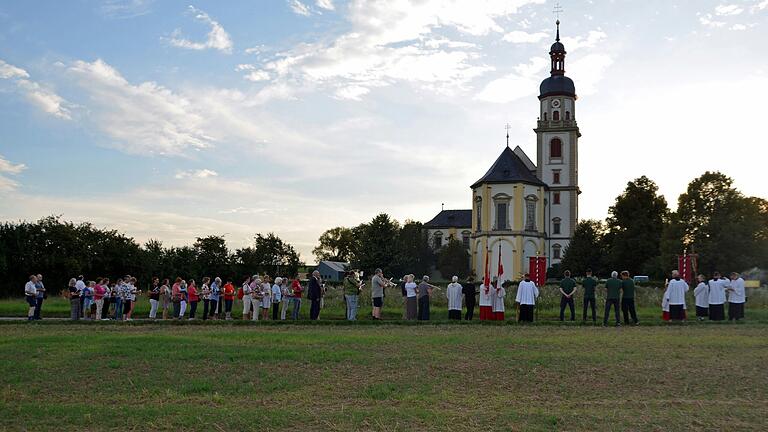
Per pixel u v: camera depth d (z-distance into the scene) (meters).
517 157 104.19
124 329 27.72
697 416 13.27
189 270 76.88
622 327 29.47
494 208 97.69
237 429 12.41
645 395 15.14
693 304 44.28
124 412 13.39
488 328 28.69
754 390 15.55
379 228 96.38
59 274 64.38
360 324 30.56
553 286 47.91
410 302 33.34
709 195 76.50
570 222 105.25
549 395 15.15
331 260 169.50
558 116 107.12
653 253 90.12
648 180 93.31
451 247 120.44
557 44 109.50
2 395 15.00
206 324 30.39
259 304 33.72
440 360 18.80
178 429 12.41
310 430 12.38
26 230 63.34
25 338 23.12
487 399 14.79
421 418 13.09
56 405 14.00
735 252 72.19
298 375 16.97
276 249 98.56
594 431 12.23
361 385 15.96
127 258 70.06
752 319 33.62
